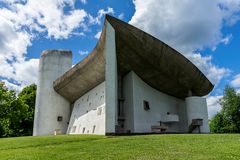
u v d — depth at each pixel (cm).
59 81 3291
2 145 1434
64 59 3731
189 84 2702
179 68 2436
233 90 4709
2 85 3628
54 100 3550
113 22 2003
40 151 1116
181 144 1101
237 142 1095
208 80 2823
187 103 2680
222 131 4769
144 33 2080
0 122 3838
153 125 2528
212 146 1012
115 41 2095
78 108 3166
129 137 1452
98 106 2484
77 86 3014
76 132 2952
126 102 2445
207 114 2628
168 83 2647
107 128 1817
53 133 3434
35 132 3441
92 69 2503
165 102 2825
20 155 1042
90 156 929
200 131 2562
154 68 2392
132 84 2398
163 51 2225
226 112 4675
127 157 874
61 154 1009
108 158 877
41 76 3638
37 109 3531
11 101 3594
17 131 4419
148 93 2602
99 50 2212
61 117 3534
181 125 2936
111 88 1909
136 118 2323
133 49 2178
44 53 3725
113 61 1964
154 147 1044
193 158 805
